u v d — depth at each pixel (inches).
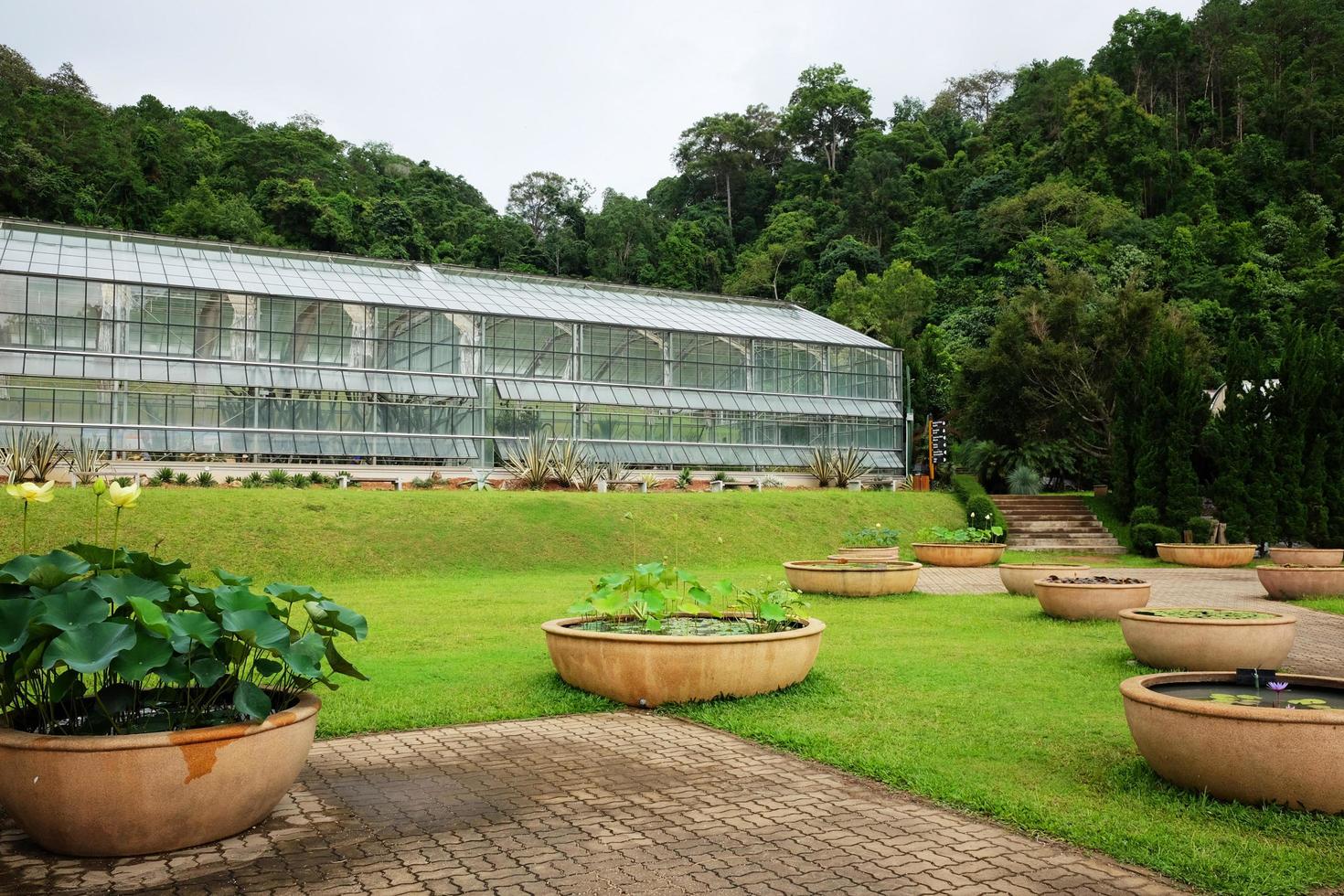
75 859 188.5
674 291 1841.8
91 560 223.3
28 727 209.8
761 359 1630.2
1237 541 1236.5
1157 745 229.9
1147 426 1327.5
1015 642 490.0
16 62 3309.5
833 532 1190.3
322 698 341.4
